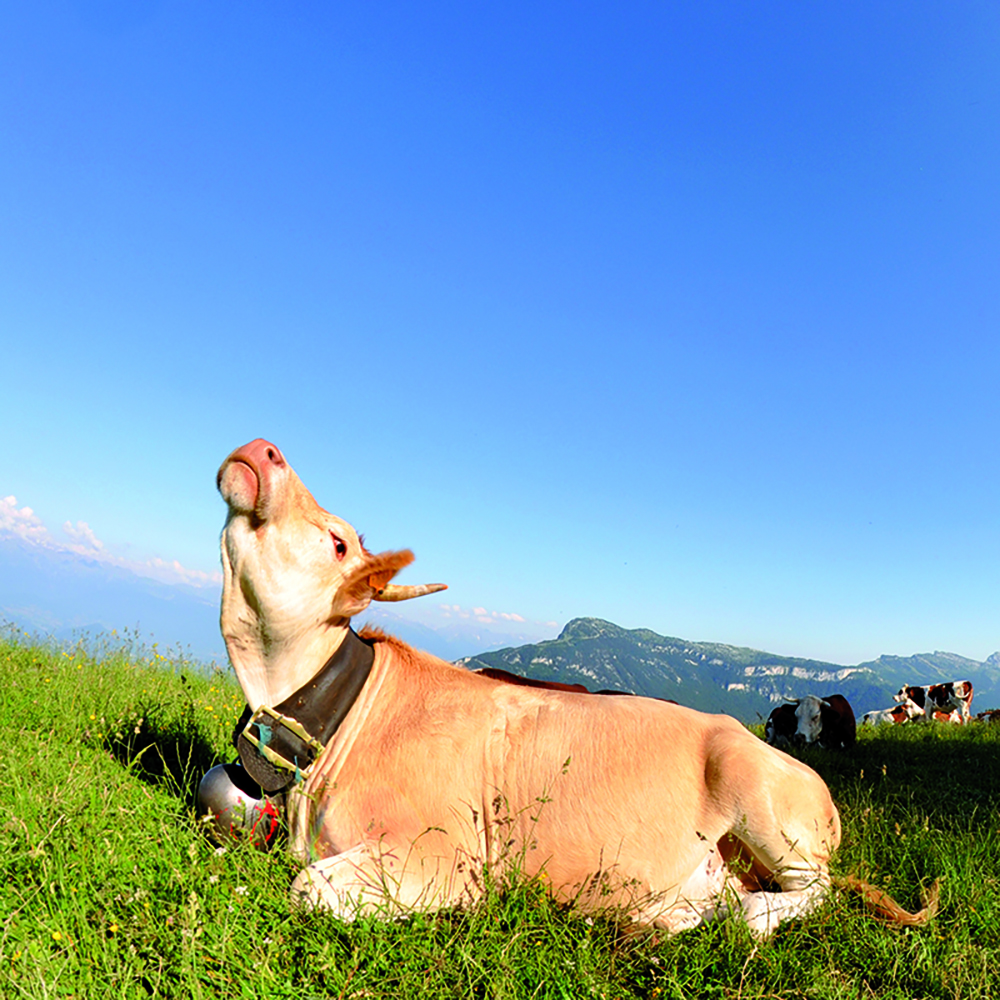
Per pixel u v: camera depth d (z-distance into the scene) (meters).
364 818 2.36
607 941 2.19
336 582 2.53
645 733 2.50
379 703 2.58
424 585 2.62
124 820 2.40
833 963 2.21
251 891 2.10
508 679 2.92
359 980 1.82
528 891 2.32
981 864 3.01
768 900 2.34
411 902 2.20
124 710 3.79
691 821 2.41
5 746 2.96
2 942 1.75
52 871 2.03
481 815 2.45
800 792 2.42
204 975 1.74
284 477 2.46
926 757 7.30
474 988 1.89
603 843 2.39
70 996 1.64
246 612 2.50
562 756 2.47
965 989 2.12
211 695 4.82
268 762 2.46
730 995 1.99
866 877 2.75
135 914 1.88
